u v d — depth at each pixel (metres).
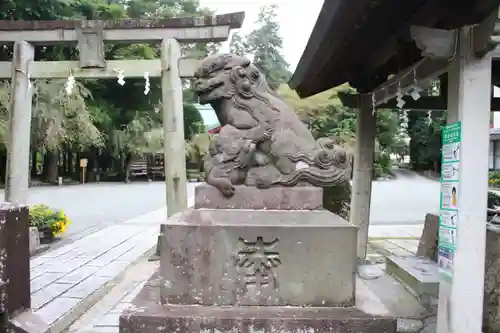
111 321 4.50
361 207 6.84
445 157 3.64
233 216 3.18
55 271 6.50
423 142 26.22
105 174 33.09
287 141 3.42
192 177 29.39
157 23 7.23
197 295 3.05
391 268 6.23
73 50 21.19
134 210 14.98
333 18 3.50
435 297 4.97
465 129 3.38
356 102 6.86
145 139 27.12
